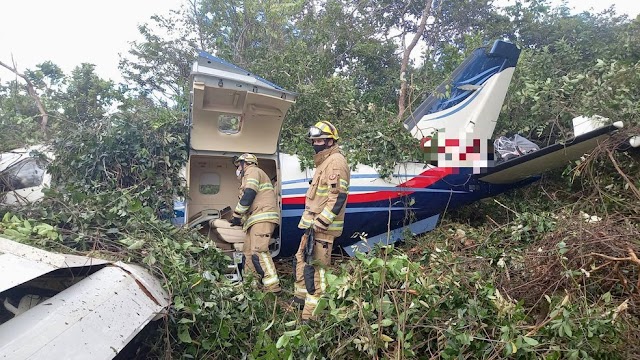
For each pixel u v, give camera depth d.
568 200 5.90
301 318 4.02
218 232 5.33
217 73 4.64
